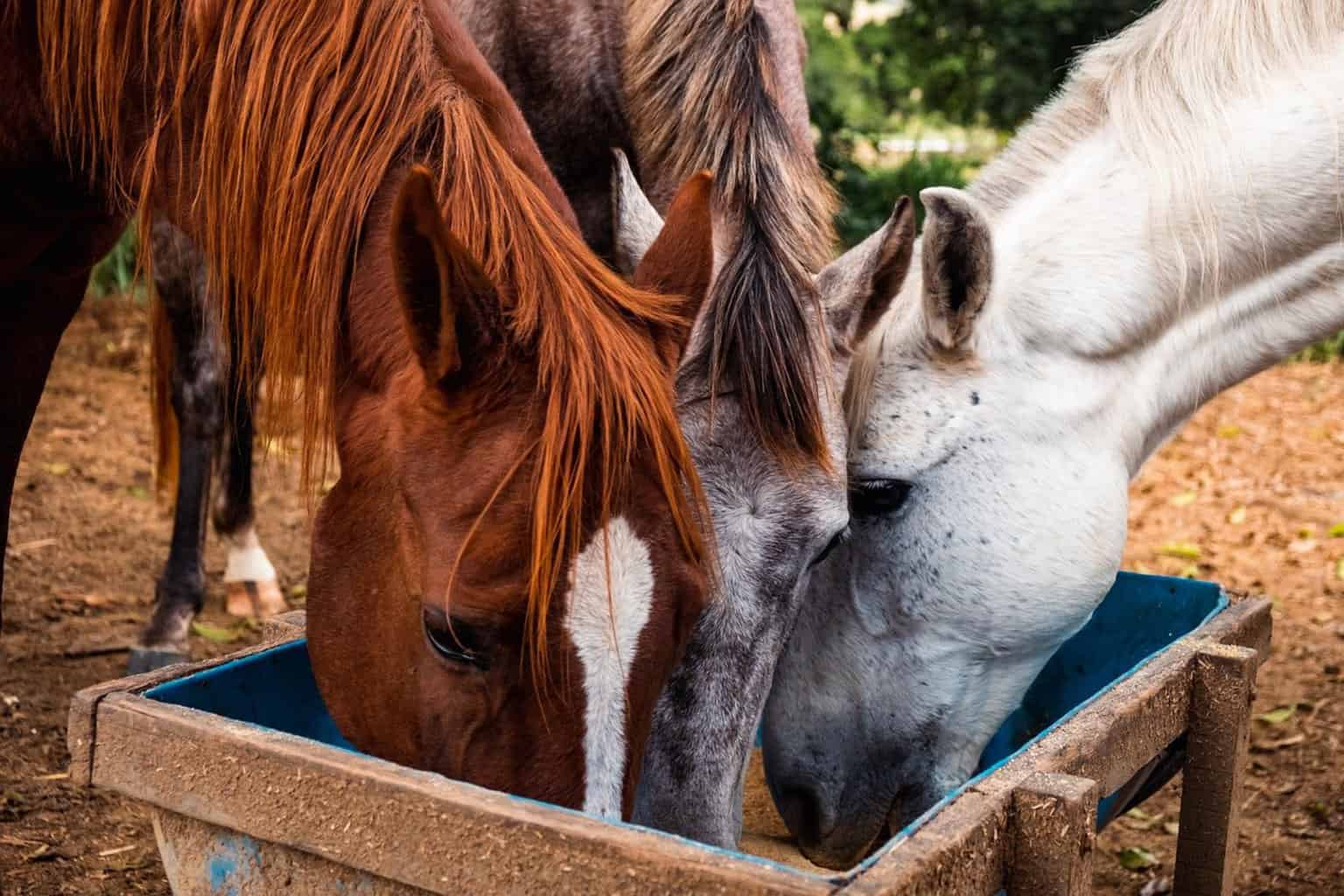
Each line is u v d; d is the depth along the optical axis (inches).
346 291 66.9
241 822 59.3
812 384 75.0
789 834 101.1
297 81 67.8
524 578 56.1
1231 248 87.4
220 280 72.7
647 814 76.2
